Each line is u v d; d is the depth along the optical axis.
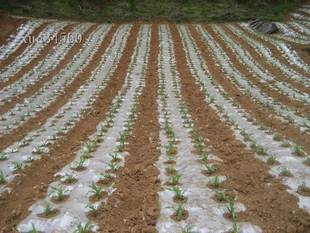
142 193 5.63
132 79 15.07
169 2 29.19
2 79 15.18
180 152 7.28
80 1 27.31
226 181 5.85
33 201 5.53
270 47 20.45
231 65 17.44
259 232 4.52
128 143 7.98
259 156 6.91
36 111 11.20
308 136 8.06
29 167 6.89
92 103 11.88
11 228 4.85
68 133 8.98
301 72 16.36
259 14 27.94
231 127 8.92
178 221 4.80
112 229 4.70
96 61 17.94
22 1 25.98
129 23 25.45
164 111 10.72
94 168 6.62
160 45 20.72
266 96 12.44
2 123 10.08
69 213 5.10
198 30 24.08
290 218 4.80
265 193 5.45
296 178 5.90
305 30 24.16
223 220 4.79
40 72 16.22
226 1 30.08
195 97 12.37
